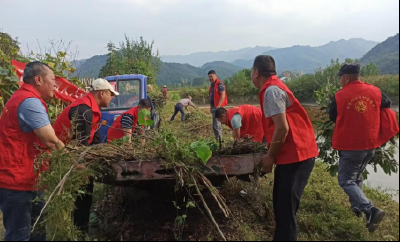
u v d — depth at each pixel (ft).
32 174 8.86
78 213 9.81
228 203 11.96
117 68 63.72
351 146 10.48
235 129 13.73
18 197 8.71
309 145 8.70
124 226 10.27
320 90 14.32
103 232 9.95
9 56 18.17
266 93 8.36
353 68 10.82
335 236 10.07
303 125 8.72
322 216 11.23
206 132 26.27
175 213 11.07
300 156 8.44
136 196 12.39
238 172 9.07
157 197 11.58
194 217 10.81
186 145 9.46
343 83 11.10
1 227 11.91
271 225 10.57
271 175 16.11
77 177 8.12
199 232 9.93
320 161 19.66
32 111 8.55
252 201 12.22
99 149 9.20
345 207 12.25
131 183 10.09
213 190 9.14
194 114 41.63
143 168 8.88
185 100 38.45
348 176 10.78
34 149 8.90
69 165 8.40
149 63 73.20
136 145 10.05
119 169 8.86
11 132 8.56
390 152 11.96
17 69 16.66
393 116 10.75
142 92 20.76
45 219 7.89
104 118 19.88
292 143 8.48
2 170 8.54
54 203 7.68
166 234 9.86
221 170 9.04
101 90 11.68
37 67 9.17
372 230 9.62
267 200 12.59
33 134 8.84
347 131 10.52
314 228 10.44
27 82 9.19
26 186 8.79
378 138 10.77
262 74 8.92
